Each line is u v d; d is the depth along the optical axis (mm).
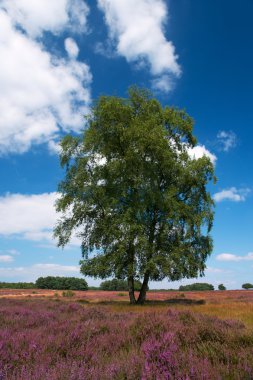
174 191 29953
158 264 28438
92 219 31797
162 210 30312
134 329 8172
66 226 32156
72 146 32531
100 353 6117
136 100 33656
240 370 4625
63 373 4676
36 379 4648
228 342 6344
